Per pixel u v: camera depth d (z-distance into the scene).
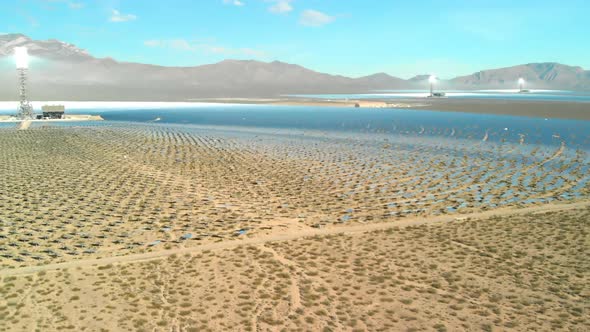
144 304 27.52
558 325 24.73
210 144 106.12
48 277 31.34
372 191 58.28
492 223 43.41
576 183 60.97
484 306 27.20
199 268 33.22
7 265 33.47
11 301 27.61
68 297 28.28
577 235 39.06
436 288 29.81
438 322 25.38
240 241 39.34
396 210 49.22
